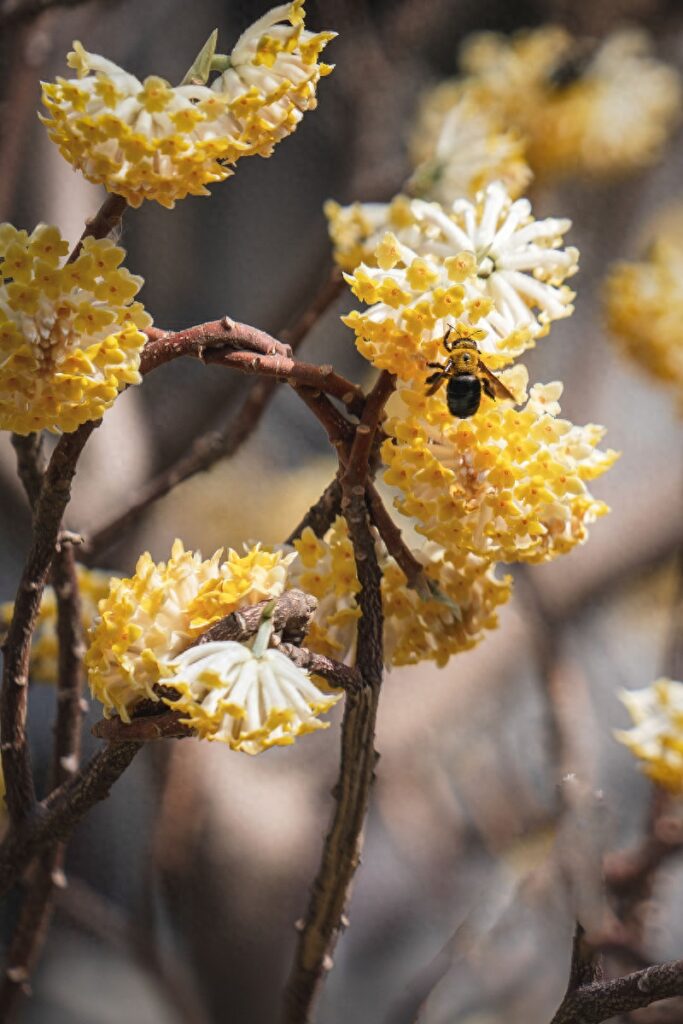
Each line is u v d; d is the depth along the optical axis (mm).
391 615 1151
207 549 2213
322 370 1125
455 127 1328
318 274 1734
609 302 1744
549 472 1104
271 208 2348
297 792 2053
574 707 2006
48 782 1240
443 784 2211
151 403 1938
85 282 1072
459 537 1109
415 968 2156
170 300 2326
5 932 1417
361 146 1993
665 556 2314
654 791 1329
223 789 1937
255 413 1351
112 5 1875
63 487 1121
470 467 1106
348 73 1994
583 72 1906
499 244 1138
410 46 2146
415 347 1105
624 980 1139
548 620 2158
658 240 1793
